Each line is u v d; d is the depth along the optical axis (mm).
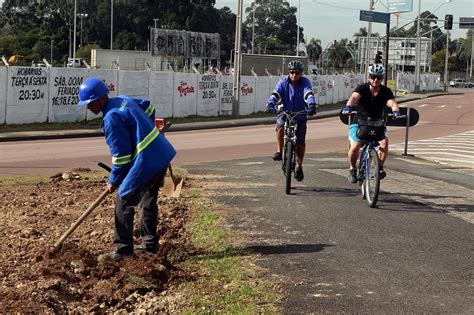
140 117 5648
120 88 26750
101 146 18562
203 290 5223
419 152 18766
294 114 9805
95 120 25875
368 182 8781
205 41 71562
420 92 74938
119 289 5207
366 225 7555
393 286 5359
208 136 23312
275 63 55531
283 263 5977
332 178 11398
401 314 4742
